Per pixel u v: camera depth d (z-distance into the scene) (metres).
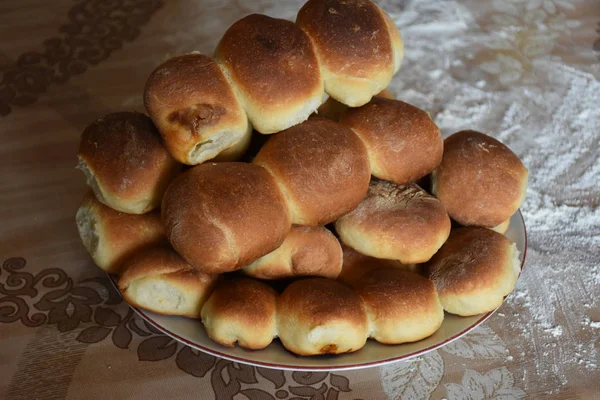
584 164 0.65
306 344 0.43
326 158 0.44
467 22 0.80
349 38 0.44
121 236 0.46
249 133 0.46
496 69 0.74
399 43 0.47
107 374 0.45
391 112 0.48
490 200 0.50
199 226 0.42
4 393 0.44
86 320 0.48
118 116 0.47
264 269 0.46
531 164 0.64
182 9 0.76
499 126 0.67
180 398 0.44
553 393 0.47
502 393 0.47
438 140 0.48
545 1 0.86
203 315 0.45
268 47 0.43
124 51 0.70
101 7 0.75
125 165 0.44
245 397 0.45
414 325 0.45
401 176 0.48
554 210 0.60
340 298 0.44
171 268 0.45
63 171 0.58
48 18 0.73
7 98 0.63
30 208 0.55
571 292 0.54
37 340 0.47
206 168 0.43
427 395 0.46
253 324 0.43
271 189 0.43
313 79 0.44
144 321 0.48
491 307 0.47
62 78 0.66
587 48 0.79
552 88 0.72
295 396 0.45
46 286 0.50
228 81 0.43
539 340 0.50
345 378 0.46
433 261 0.49
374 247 0.47
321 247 0.47
